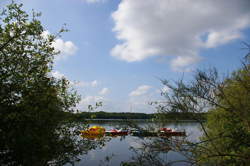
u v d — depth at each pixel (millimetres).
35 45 6793
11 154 5855
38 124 5934
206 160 5828
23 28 6453
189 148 5773
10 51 6270
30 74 6316
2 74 5918
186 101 6148
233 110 5652
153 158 5789
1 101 5770
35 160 5973
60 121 6945
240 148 5723
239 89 5906
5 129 5727
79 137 7441
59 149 6676
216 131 6301
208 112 6254
